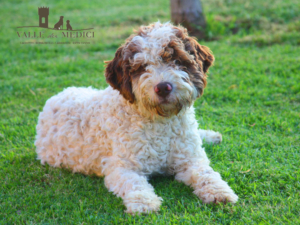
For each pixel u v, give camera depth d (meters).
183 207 3.50
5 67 9.25
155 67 3.57
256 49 9.42
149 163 3.98
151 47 3.58
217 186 3.62
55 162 4.65
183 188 3.86
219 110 6.20
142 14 13.96
